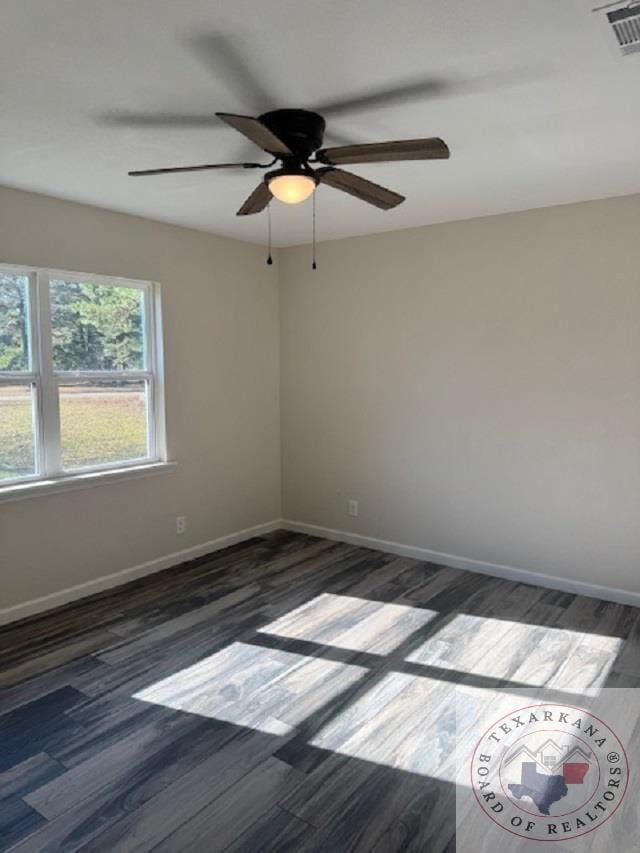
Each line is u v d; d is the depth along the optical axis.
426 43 1.83
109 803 2.05
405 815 1.99
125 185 3.26
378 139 2.62
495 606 3.68
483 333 4.12
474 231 4.09
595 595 3.81
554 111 2.34
